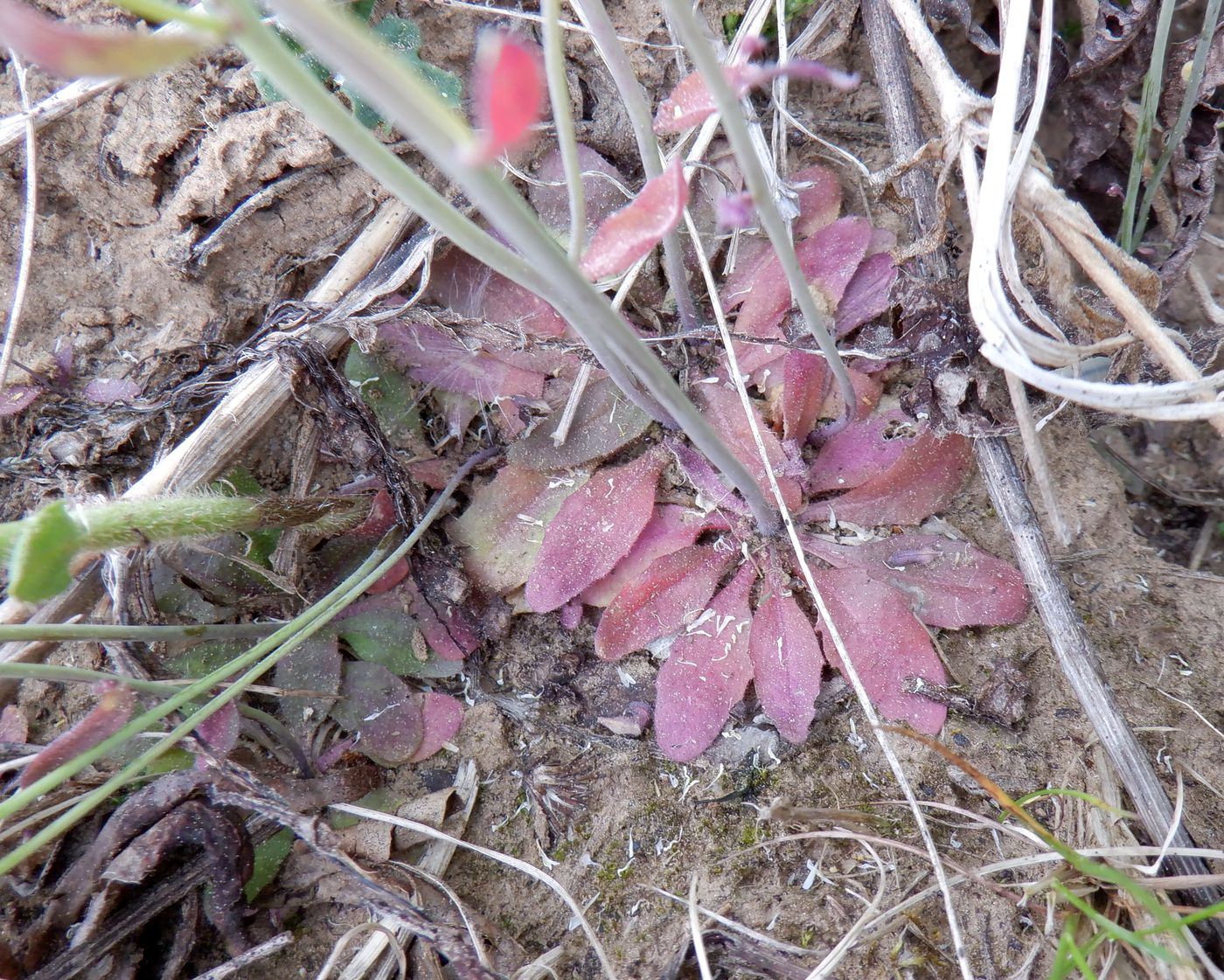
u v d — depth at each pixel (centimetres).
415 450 30
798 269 27
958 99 28
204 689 27
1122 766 28
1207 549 31
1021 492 29
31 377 30
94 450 29
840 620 29
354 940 28
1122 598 29
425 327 30
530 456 30
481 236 25
